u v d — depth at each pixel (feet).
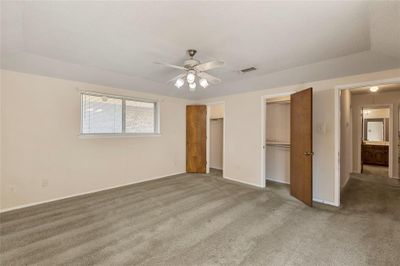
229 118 16.46
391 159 17.04
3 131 9.77
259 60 9.79
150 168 16.15
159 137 16.71
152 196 12.06
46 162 11.04
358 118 18.71
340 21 6.25
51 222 8.61
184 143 18.86
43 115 10.90
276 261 6.14
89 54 9.16
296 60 9.76
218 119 20.94
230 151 16.39
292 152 12.47
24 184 10.36
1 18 6.13
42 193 10.91
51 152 11.21
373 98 17.89
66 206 10.42
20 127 10.21
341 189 13.35
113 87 13.62
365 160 22.97
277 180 16.08
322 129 11.28
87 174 12.64
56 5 5.52
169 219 8.98
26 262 6.01
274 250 6.69
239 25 6.56
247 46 8.20
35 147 10.67
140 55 9.22
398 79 9.07
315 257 6.31
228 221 8.80
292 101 12.48
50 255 6.35
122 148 14.38
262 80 12.94
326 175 11.12
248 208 10.28
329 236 7.54
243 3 5.38
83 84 12.33
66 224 8.44
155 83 14.24
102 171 13.34
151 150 16.19
